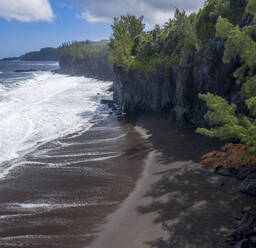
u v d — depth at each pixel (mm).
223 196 17328
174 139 31469
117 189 20547
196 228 14359
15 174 24016
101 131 38375
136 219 16125
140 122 42438
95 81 116250
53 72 181000
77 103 61438
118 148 30312
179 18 46562
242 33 15391
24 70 186125
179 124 36781
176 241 13523
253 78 15672
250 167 19406
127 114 49656
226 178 19734
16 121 43938
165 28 62000
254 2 15727
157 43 53875
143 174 23000
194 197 17719
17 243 14570
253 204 15898
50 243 14492
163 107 45438
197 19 40625
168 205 17234
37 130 39062
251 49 15375
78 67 168500
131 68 52281
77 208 18016
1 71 183750
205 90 33750
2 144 32625
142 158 26766
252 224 13430
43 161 27062
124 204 18203
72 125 42344
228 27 16422
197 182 19812
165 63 43812
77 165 25703
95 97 70562
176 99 38625
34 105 57625
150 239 14008
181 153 26703
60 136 36188
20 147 31734
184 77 35875
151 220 15781
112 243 14164
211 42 33094
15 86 90062
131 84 52594
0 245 14406
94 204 18469
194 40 35500
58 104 59562
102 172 23891
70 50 198250
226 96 30531
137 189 20297
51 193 20281
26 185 21766
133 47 68688
